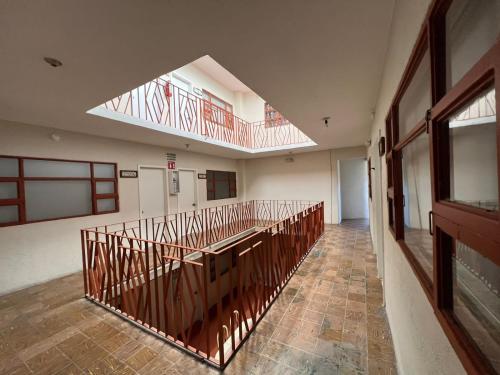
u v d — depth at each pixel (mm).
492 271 594
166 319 2047
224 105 7641
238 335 2070
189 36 1572
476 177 604
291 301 2604
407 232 1566
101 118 3115
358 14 1429
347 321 2215
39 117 3012
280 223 2996
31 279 3232
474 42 614
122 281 2447
